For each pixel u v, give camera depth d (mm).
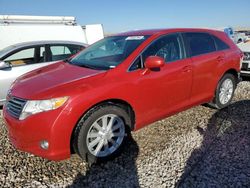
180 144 3658
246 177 2865
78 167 3166
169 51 3895
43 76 3434
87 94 2932
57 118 2789
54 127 2791
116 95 3152
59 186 2834
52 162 3275
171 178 2898
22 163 3271
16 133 2984
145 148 3572
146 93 3482
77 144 3010
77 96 2873
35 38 9070
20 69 5484
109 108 3143
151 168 3104
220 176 2900
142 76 3416
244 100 5562
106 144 3238
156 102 3658
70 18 10234
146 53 3604
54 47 6105
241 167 3059
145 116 3586
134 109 3410
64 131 2842
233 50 4973
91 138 3109
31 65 5672
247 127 4168
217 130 4082
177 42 4047
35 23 9445
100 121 3152
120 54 3621
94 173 3045
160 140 3791
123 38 4090
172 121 4465
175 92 3885
